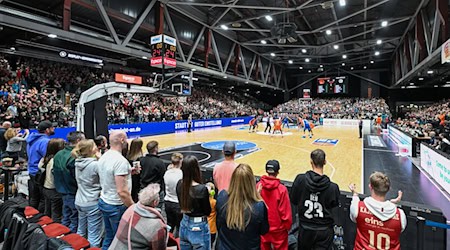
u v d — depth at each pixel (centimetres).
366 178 695
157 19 1720
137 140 393
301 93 4125
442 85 3114
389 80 3484
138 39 1895
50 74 1666
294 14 1959
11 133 513
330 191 234
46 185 347
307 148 1192
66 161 310
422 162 815
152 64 1569
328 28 1969
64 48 1722
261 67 3275
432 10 1406
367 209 210
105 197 264
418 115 2425
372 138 1585
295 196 252
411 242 283
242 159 941
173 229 314
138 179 367
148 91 782
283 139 1529
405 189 604
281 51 3009
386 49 2809
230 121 2719
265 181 243
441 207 497
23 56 1597
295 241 290
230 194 188
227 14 2038
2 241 247
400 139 1240
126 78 723
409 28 1962
